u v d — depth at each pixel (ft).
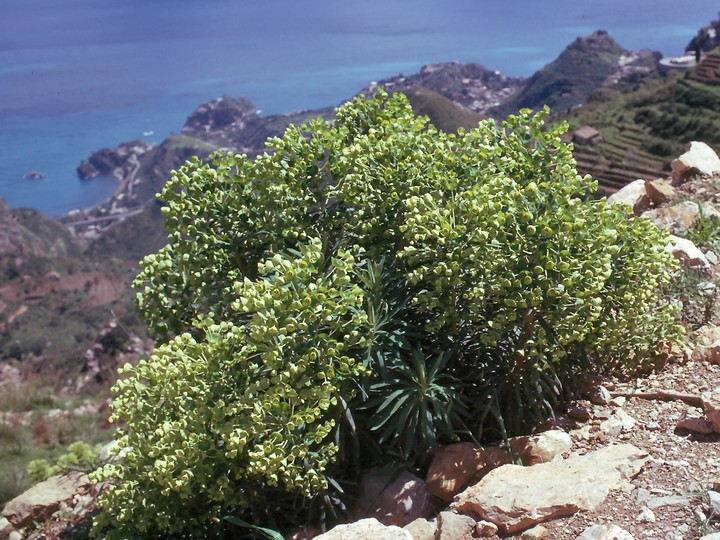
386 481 12.63
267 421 11.68
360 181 13.92
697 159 25.48
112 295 283.59
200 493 12.75
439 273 12.59
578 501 10.71
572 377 13.80
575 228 12.07
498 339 12.56
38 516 18.84
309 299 11.41
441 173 13.88
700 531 9.69
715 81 293.02
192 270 14.38
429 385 12.32
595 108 316.81
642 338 14.49
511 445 12.60
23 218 530.68
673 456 11.71
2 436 33.76
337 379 12.07
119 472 13.01
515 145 13.91
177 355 12.19
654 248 14.14
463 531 10.93
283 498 12.82
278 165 14.17
